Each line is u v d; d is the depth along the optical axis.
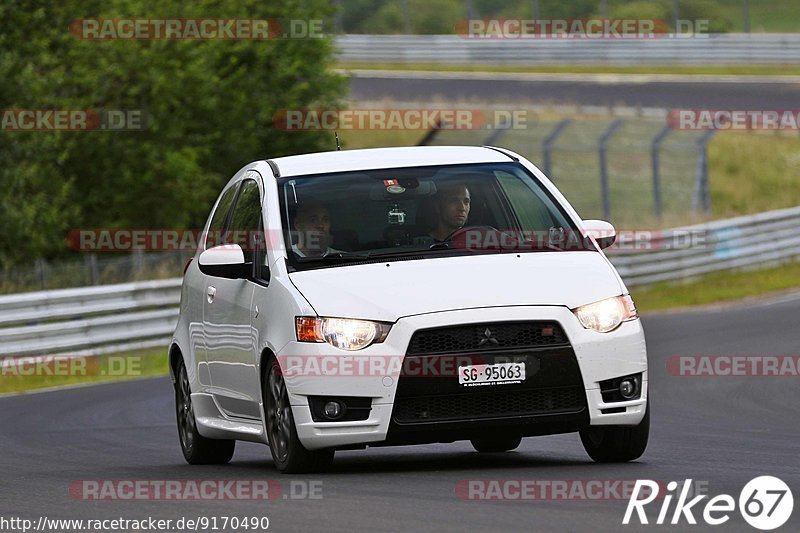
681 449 27.39
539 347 22.67
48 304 62.41
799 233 96.69
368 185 26.02
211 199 98.62
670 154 122.25
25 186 82.00
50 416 42.66
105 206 89.44
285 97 102.00
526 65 149.50
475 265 23.94
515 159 27.23
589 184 115.06
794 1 155.00
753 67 142.38
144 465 28.92
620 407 23.08
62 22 88.00
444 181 26.06
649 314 73.44
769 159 127.12
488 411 22.62
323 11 105.69
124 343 65.75
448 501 19.95
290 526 18.48
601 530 17.16
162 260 76.81
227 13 99.31
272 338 23.75
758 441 29.02
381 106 127.69
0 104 81.25
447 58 151.75
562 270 23.89
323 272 24.11
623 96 131.75
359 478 22.95
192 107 93.50
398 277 23.59
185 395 29.67
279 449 24.03
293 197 25.77
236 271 25.67
